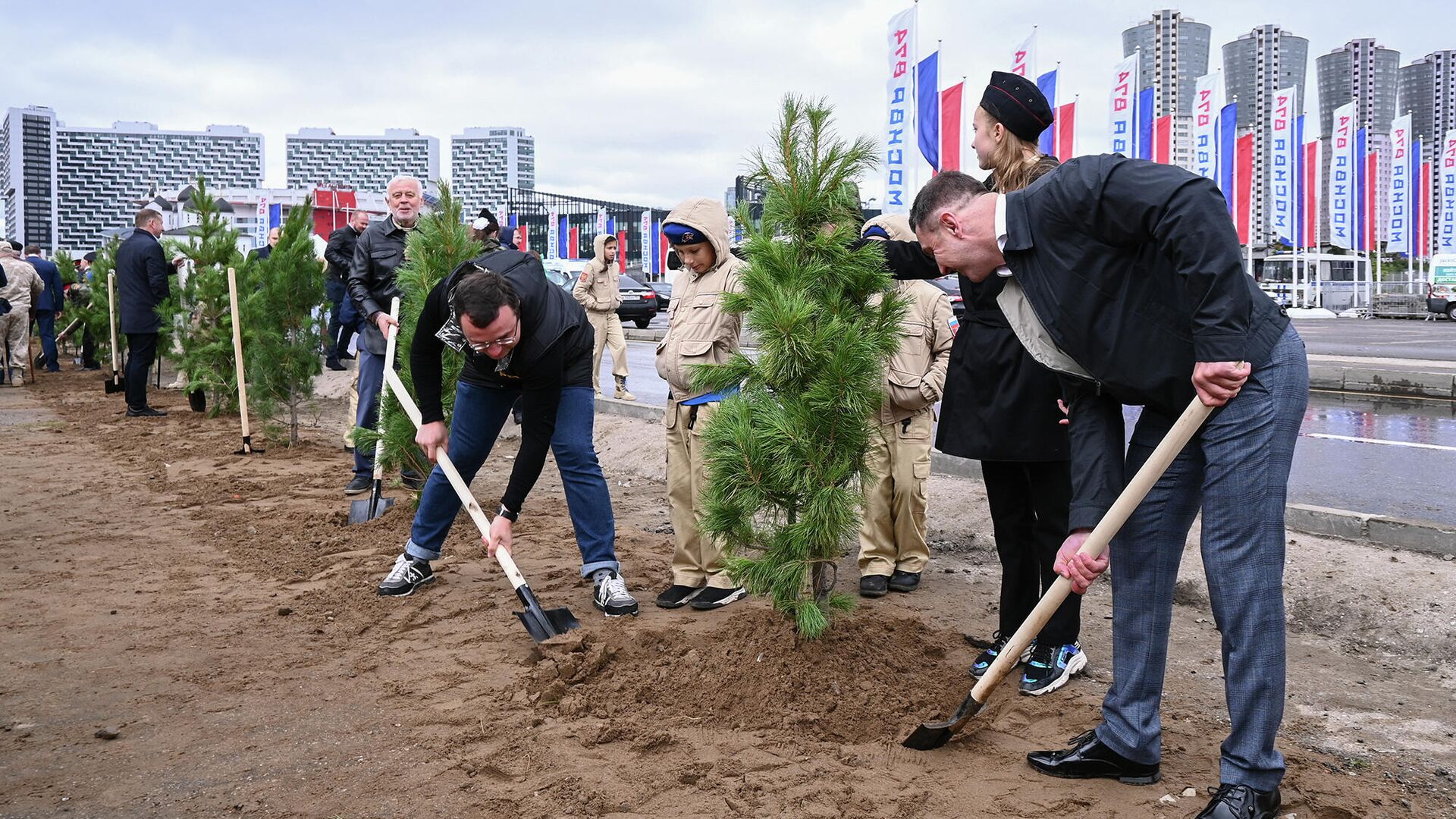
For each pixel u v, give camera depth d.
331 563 5.46
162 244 11.92
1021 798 2.95
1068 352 2.94
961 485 6.62
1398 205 39.75
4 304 14.65
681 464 4.75
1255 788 2.78
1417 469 7.83
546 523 6.41
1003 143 3.91
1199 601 4.78
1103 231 2.80
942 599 5.01
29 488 7.55
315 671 3.96
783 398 3.77
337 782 3.04
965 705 3.20
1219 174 29.80
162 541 5.97
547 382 4.29
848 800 2.91
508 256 4.50
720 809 2.86
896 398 4.90
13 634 4.35
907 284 5.04
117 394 14.36
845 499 3.69
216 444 9.59
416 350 4.80
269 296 9.26
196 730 3.41
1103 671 4.04
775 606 3.81
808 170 3.76
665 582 5.14
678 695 3.62
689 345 4.59
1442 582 4.42
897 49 20.67
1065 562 2.98
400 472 6.64
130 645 4.23
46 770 3.12
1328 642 4.35
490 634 4.34
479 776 3.08
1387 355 17.44
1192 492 2.98
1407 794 2.99
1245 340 2.62
